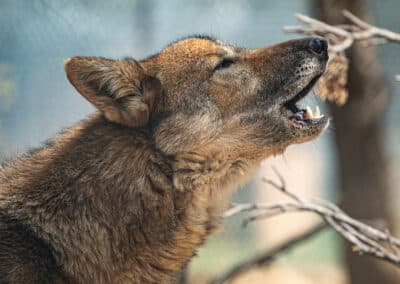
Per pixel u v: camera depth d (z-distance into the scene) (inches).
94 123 385.4
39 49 648.4
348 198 643.5
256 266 608.4
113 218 364.8
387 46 880.9
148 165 375.9
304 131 406.3
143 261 371.6
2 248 346.9
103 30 724.0
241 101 401.7
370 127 625.9
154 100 394.0
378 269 640.4
